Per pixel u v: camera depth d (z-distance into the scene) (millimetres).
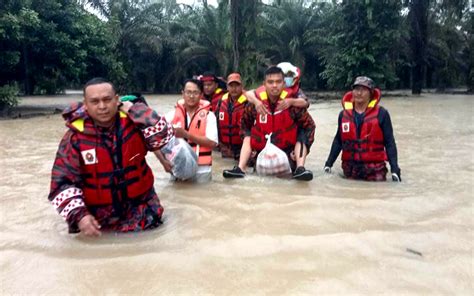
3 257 2947
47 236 3359
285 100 5359
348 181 5172
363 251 2951
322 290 2432
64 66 16828
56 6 15945
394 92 31172
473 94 27703
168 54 33875
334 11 26031
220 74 31844
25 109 17094
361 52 24594
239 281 2557
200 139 5215
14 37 13906
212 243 3139
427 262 2771
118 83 23281
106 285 2547
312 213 3803
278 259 2846
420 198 4289
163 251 3012
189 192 4648
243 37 19984
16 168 5871
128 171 3461
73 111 3406
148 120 3426
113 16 29531
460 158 6492
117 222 3510
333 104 19438
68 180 3330
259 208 3979
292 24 32500
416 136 8750
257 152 5672
